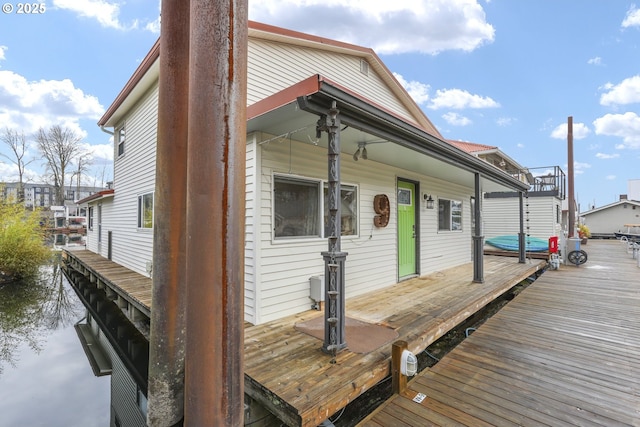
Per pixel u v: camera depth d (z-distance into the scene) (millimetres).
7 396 4496
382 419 2326
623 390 2682
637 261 10203
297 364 2816
